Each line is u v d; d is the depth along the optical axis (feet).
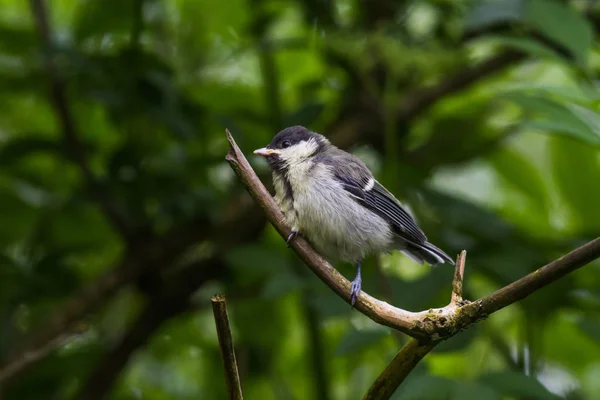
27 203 26.71
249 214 26.32
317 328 25.13
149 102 24.26
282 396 28.60
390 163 24.73
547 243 24.75
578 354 27.86
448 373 27.07
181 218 25.93
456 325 13.08
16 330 26.14
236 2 27.53
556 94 18.98
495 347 25.46
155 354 29.32
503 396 17.10
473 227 24.59
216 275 26.81
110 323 29.63
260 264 22.41
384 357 27.66
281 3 28.19
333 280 14.07
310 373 27.30
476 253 23.98
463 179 33.32
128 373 28.94
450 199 25.36
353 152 28.25
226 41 28.63
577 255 12.19
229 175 28.30
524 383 16.92
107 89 24.53
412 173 26.45
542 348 24.94
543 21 20.94
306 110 25.11
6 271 25.23
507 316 27.94
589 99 18.56
